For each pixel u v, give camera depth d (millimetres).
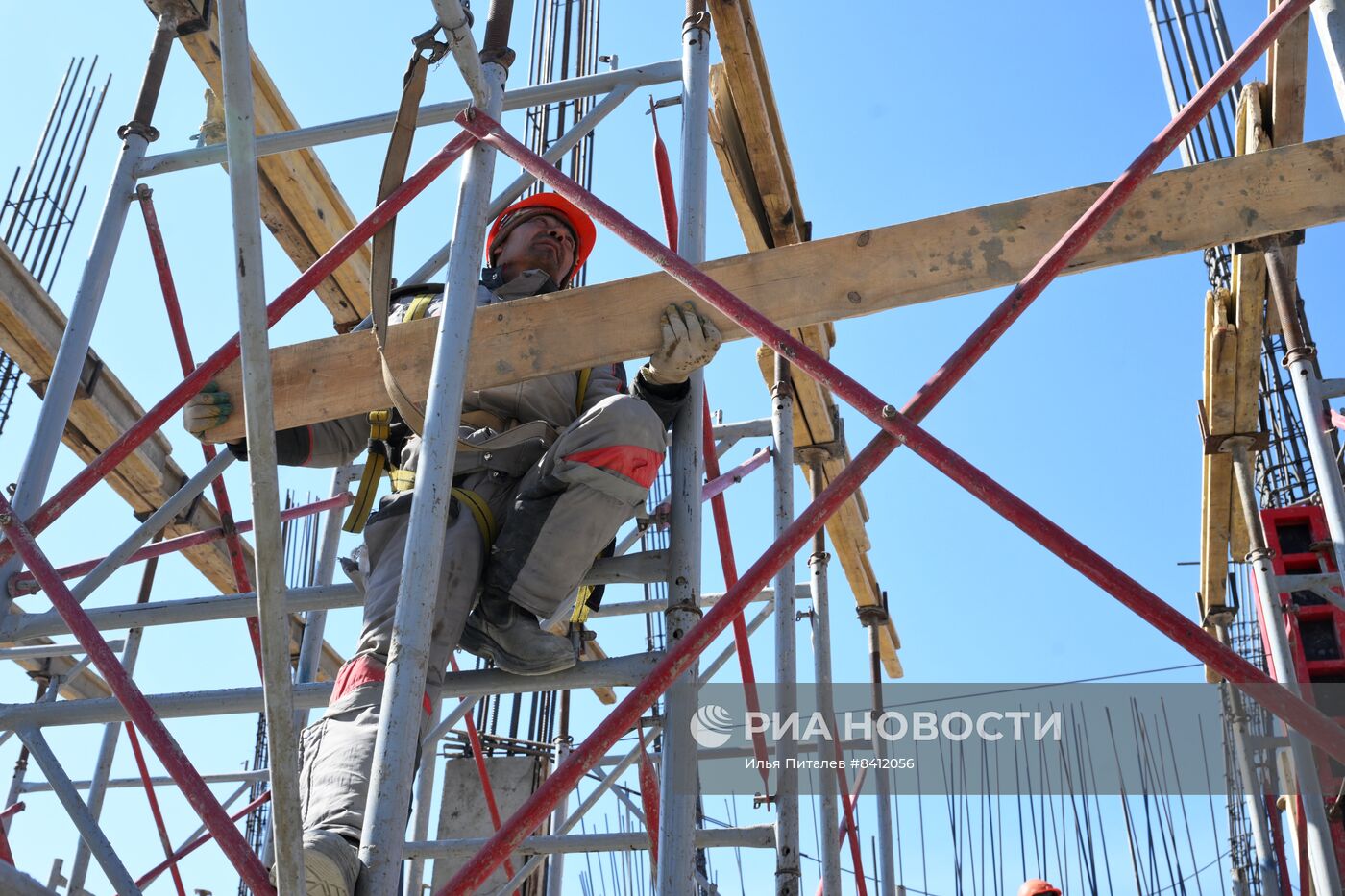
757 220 7637
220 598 4465
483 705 10297
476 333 4133
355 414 4328
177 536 8445
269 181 7227
